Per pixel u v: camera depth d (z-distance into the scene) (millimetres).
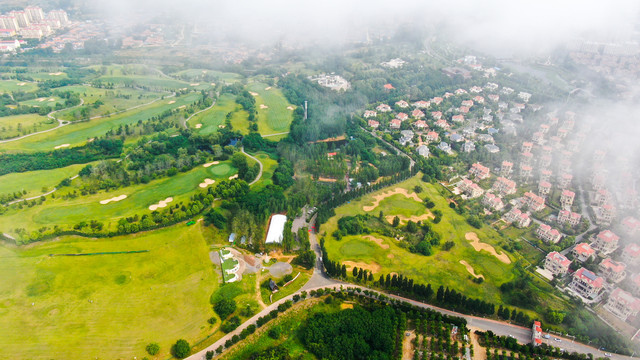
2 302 195375
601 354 186750
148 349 176000
